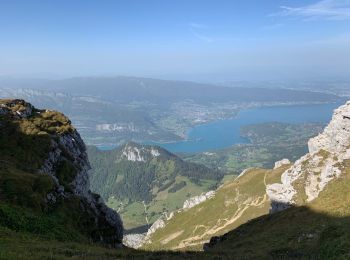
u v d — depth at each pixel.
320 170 110.94
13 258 27.70
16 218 45.34
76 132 92.88
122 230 72.88
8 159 66.88
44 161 73.50
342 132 113.88
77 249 39.72
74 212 58.81
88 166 92.19
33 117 88.62
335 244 35.88
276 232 69.38
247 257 48.22
